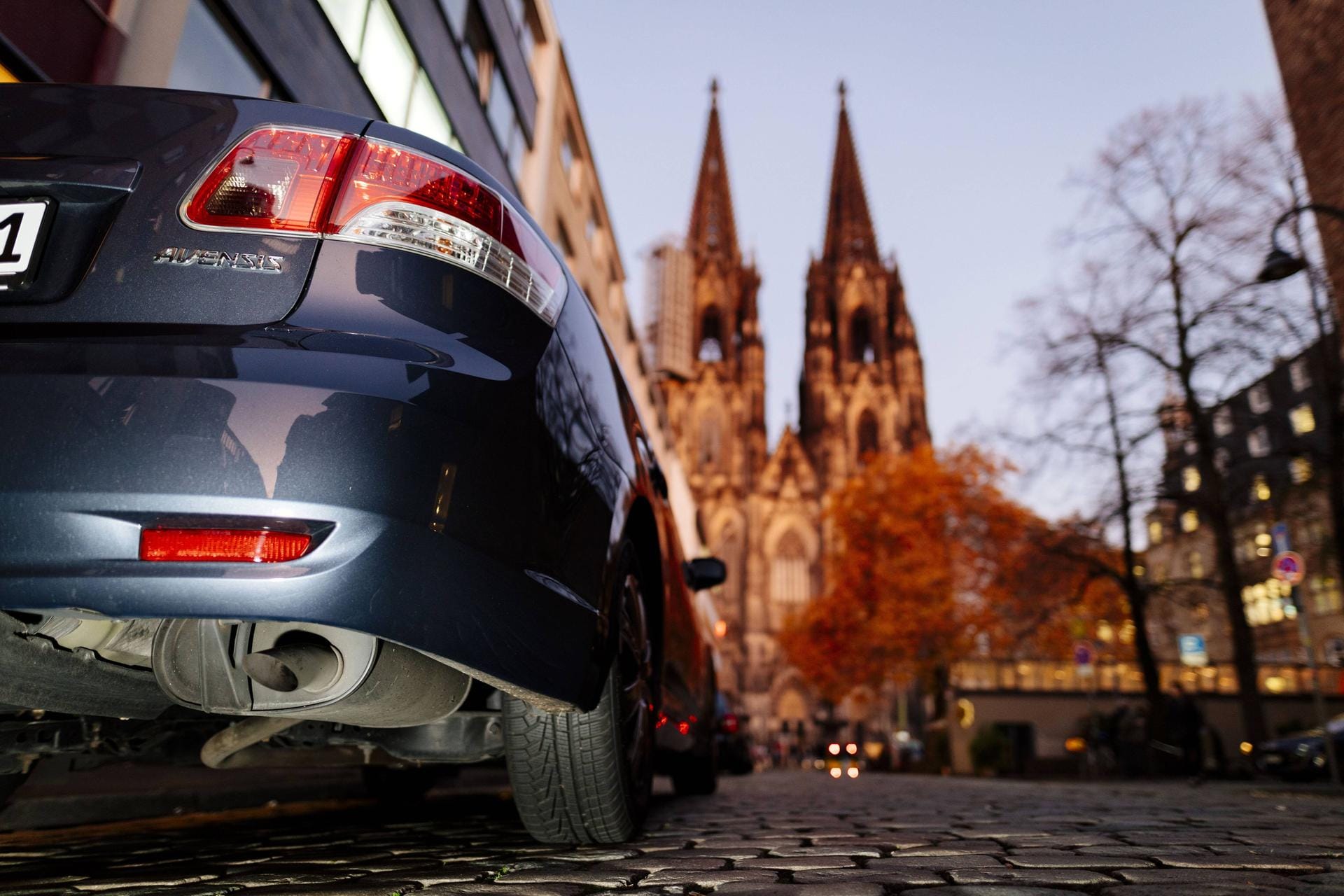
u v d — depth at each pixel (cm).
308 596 146
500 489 176
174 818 417
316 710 175
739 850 245
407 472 159
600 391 241
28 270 163
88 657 175
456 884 184
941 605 2964
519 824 354
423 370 168
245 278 166
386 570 153
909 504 3209
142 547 142
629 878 192
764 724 7244
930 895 167
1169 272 1523
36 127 177
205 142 177
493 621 169
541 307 209
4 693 171
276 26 982
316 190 176
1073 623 2117
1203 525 1688
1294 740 1397
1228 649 2761
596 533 212
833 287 8706
